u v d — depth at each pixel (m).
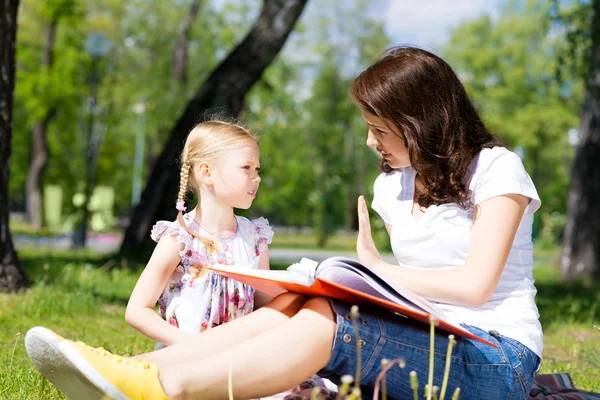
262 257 3.23
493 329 2.56
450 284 2.51
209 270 2.99
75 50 25.77
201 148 3.08
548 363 4.35
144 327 2.81
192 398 2.22
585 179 13.34
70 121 29.98
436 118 2.70
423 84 2.71
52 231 23.70
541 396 2.95
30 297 5.70
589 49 12.47
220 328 2.42
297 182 46.94
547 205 35.09
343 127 38.38
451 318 2.51
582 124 13.50
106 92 27.42
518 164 2.67
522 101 37.00
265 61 11.11
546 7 13.66
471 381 2.46
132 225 11.15
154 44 30.19
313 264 2.46
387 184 3.01
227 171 3.05
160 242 2.95
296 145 38.72
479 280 2.49
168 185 11.05
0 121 6.19
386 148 2.85
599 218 13.17
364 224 2.78
